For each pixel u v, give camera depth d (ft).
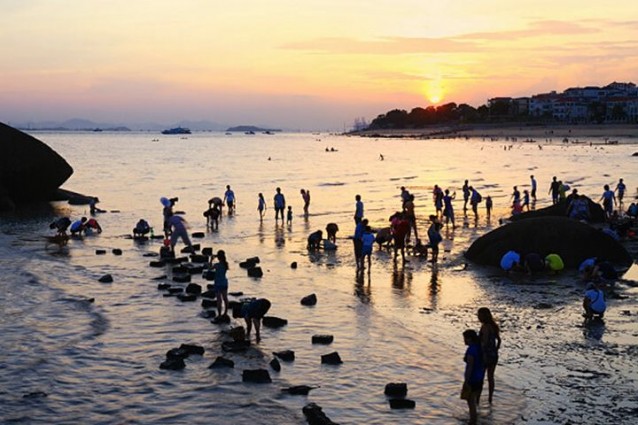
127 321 66.39
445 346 58.39
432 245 94.43
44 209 162.30
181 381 50.62
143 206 166.71
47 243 112.16
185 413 45.14
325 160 424.05
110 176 269.85
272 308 70.54
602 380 49.67
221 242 114.21
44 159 170.19
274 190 212.23
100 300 74.38
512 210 147.33
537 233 90.74
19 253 102.53
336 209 161.58
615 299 72.64
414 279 84.23
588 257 89.15
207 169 321.32
